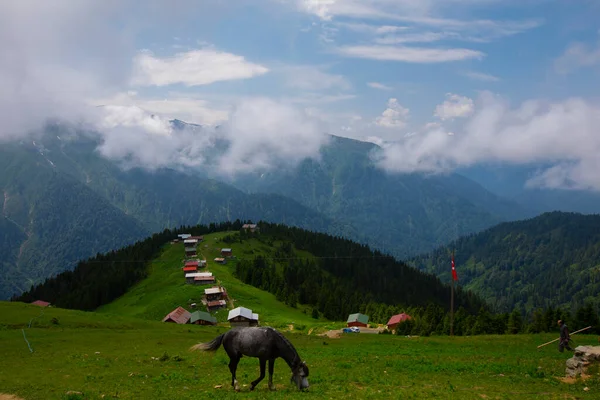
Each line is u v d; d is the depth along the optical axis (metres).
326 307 188.62
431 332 133.75
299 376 27.41
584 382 31.11
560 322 50.59
